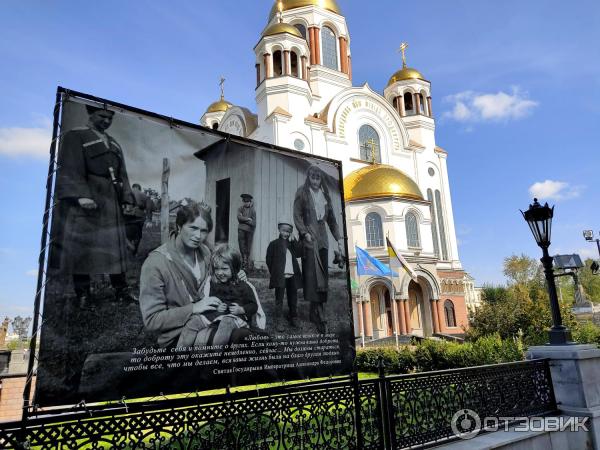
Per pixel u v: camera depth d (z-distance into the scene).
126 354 4.74
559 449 7.15
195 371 5.23
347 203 33.47
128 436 4.29
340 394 5.74
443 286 37.75
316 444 5.38
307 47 37.97
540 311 22.33
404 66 46.97
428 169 42.97
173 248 5.32
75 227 4.62
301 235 6.73
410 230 34.47
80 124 4.85
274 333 6.09
